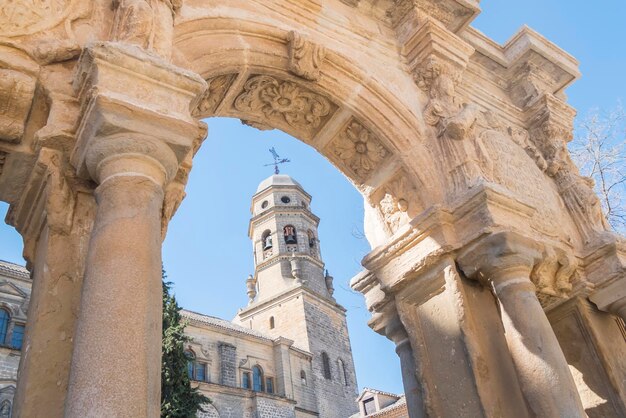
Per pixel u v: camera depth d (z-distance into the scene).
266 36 5.57
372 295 6.53
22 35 3.89
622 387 6.17
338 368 44.72
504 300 5.27
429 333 5.61
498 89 8.52
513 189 6.60
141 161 3.53
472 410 4.94
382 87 6.27
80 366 2.71
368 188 6.70
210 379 34.97
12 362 25.52
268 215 50.28
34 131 3.88
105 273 3.01
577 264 6.71
